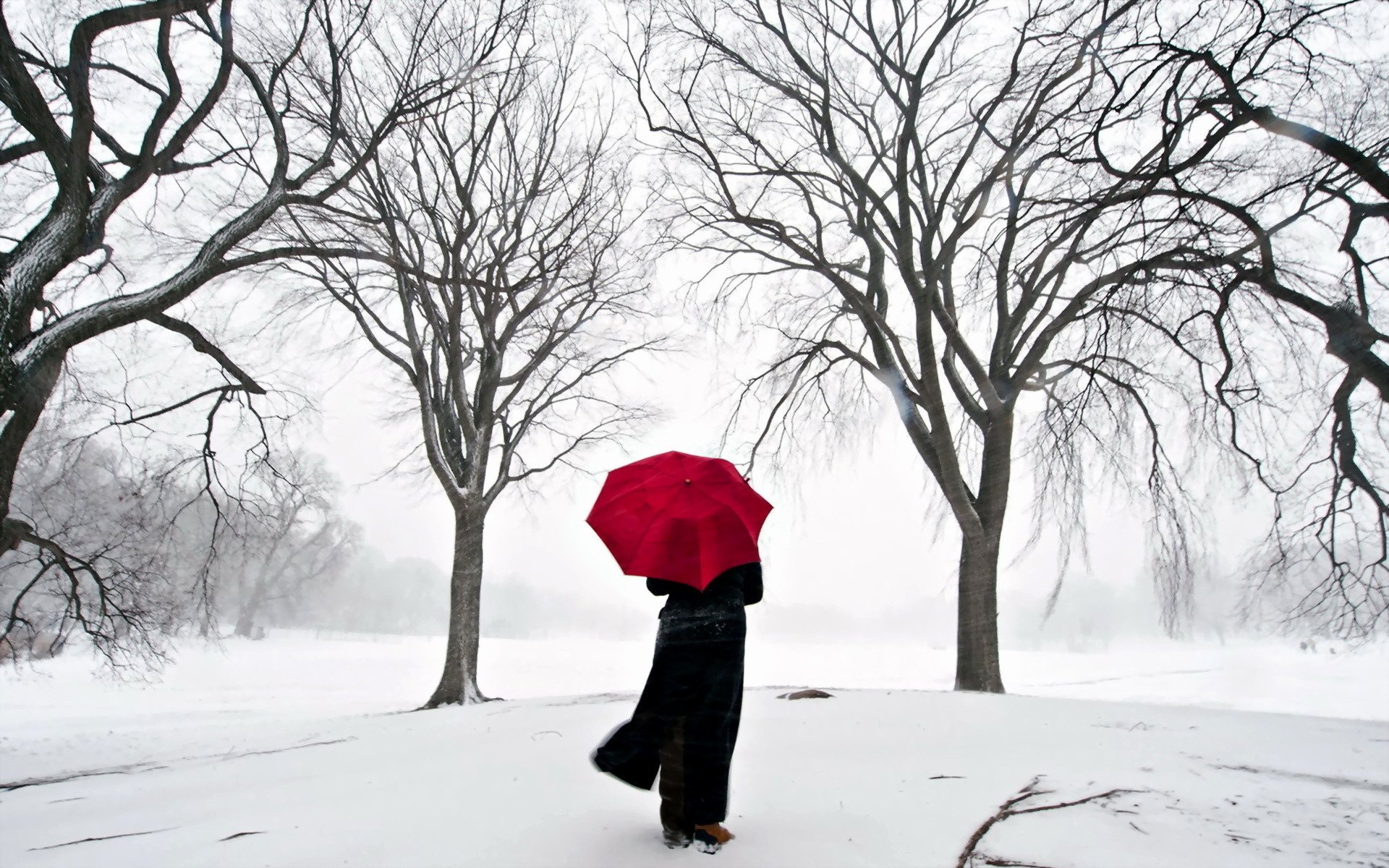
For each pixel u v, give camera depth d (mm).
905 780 4664
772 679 25781
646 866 3105
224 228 11078
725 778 3322
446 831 3709
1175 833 3543
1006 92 11672
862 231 15586
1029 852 3291
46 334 9289
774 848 3334
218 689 22797
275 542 18188
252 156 13906
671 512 3367
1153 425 13969
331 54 12500
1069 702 8312
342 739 8438
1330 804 4070
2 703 18516
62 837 4367
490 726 8117
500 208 18375
